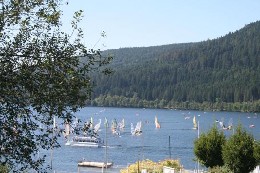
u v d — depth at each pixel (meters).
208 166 37.09
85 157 94.56
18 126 10.46
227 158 33.47
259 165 36.56
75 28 11.23
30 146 10.49
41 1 11.02
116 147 116.56
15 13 10.57
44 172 11.55
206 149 36.81
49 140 11.06
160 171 42.44
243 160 32.84
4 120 10.30
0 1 10.62
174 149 114.06
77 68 11.10
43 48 10.84
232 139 33.59
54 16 10.88
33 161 10.94
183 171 43.94
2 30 10.55
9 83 10.19
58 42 11.05
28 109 10.52
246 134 33.53
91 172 72.31
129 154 103.88
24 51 10.72
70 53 11.01
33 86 10.45
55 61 10.80
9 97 10.30
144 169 42.44
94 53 11.31
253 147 33.12
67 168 75.81
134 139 137.00
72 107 11.02
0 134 10.27
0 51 10.52
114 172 70.00
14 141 10.32
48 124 10.88
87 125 12.08
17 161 10.64
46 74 10.66
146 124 199.25
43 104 10.64
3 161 10.48
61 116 10.98
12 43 10.63
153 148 115.50
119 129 158.88
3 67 10.28
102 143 116.94
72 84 10.85
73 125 11.64
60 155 93.81
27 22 10.80
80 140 112.56
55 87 10.65
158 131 169.00
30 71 10.55
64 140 115.75
